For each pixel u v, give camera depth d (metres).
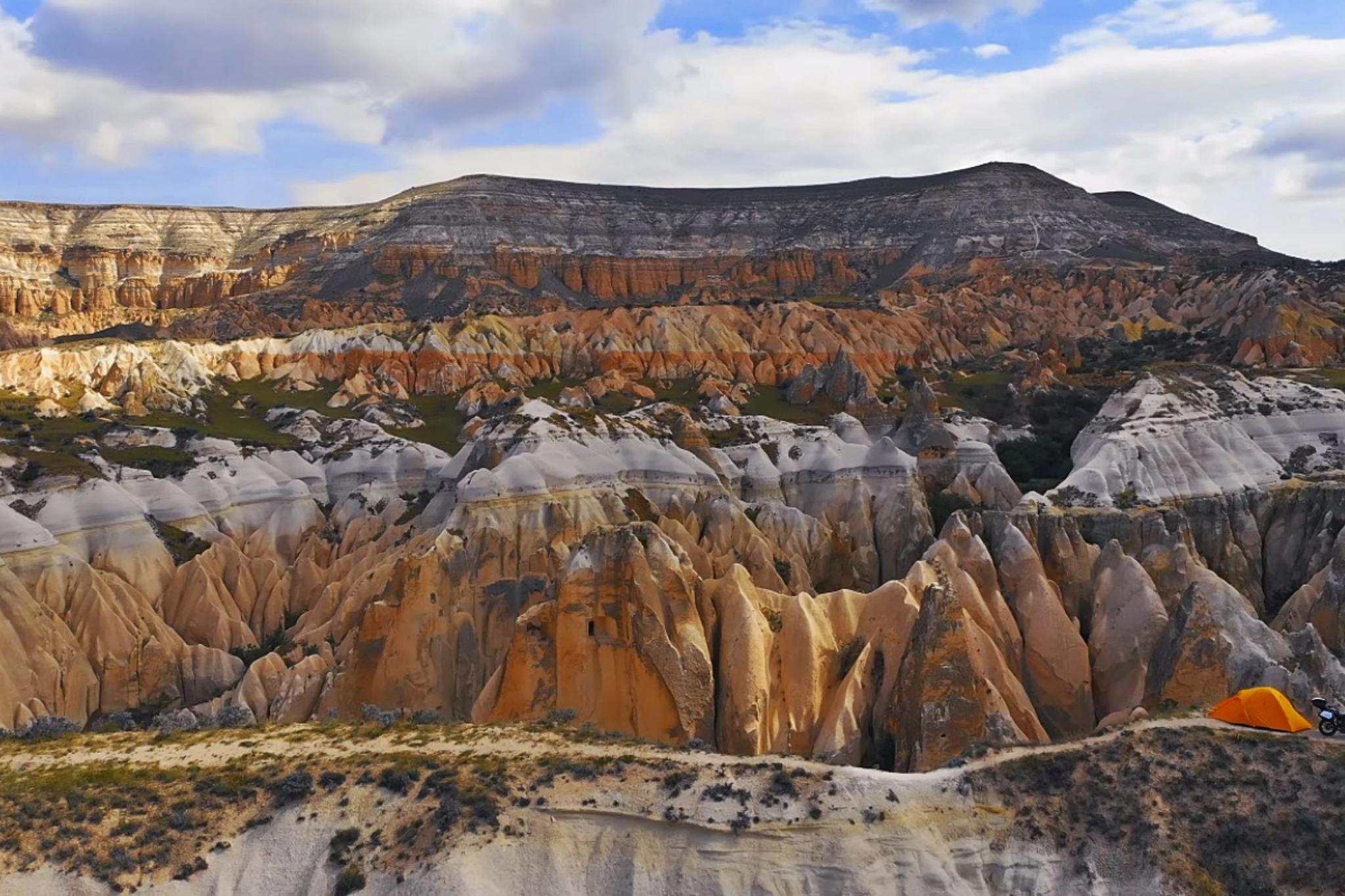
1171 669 58.66
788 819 42.91
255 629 93.38
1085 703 65.50
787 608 64.12
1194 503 86.69
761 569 82.94
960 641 56.19
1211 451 92.19
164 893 40.59
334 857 41.91
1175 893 39.94
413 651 70.62
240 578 95.81
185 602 91.06
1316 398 101.00
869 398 123.44
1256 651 58.16
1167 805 42.56
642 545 61.69
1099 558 71.94
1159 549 71.62
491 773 45.22
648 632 60.19
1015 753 45.94
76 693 77.25
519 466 90.06
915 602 63.16
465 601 76.00
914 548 96.56
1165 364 107.12
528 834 42.75
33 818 42.75
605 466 95.81
